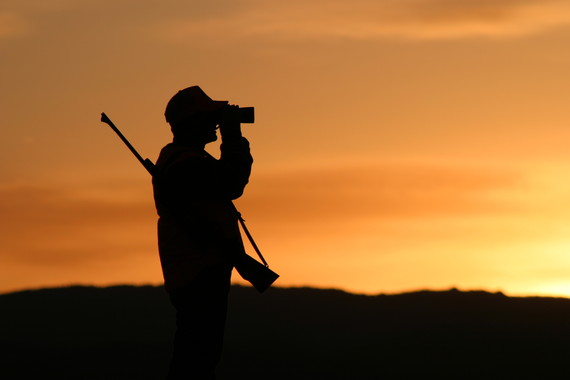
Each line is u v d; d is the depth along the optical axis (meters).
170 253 23.45
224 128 23.78
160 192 23.52
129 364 50.72
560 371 49.94
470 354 54.06
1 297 73.50
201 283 23.16
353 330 61.47
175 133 24.38
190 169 23.31
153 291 76.38
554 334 58.91
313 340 58.62
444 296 71.94
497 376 49.09
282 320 65.06
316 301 71.50
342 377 49.12
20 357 51.94
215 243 23.25
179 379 22.98
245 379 48.41
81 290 76.00
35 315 66.81
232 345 56.03
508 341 56.94
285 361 52.31
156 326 63.91
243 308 69.06
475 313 66.25
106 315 67.12
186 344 23.11
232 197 23.69
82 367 49.88
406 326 62.31
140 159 23.62
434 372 50.00
